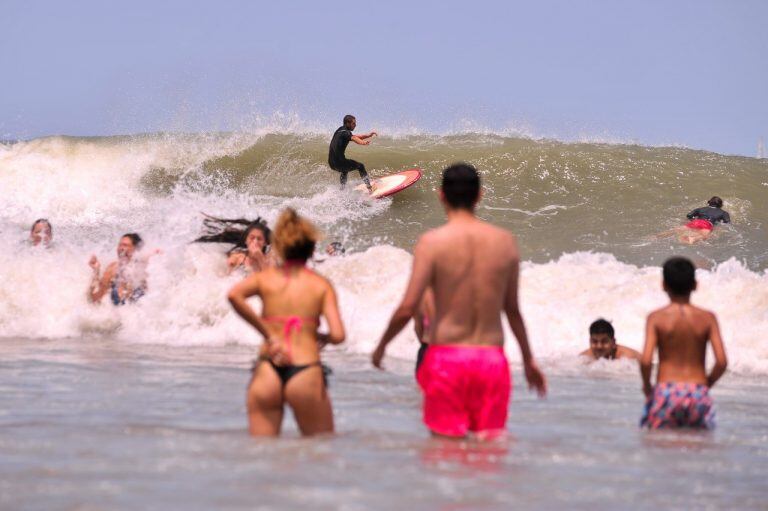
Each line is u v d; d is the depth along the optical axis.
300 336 20.67
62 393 27.02
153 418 23.16
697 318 23.88
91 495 15.24
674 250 64.81
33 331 42.94
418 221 71.38
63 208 77.94
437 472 17.16
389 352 37.88
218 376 31.00
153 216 73.12
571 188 76.56
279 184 79.88
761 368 35.75
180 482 16.06
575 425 23.78
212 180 81.06
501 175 78.88
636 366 35.06
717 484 17.41
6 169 81.94
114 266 45.31
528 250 65.75
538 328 40.81
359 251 64.81
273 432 20.69
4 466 17.30
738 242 66.62
